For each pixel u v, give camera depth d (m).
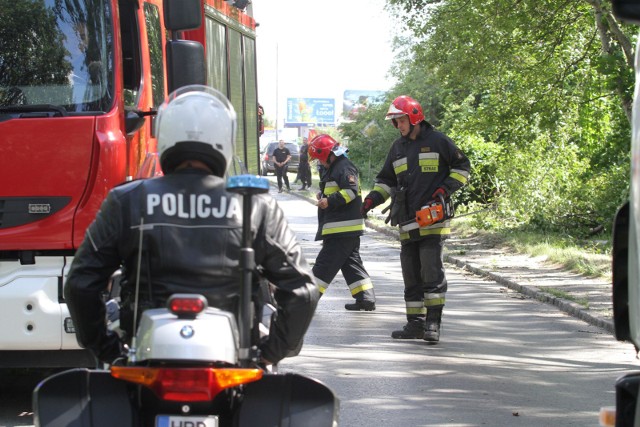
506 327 11.16
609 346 10.09
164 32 8.20
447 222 9.84
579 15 20.58
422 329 10.12
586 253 18.09
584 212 22.84
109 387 3.97
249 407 3.98
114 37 6.79
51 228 6.43
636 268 3.88
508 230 22.53
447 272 17.00
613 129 22.95
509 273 15.85
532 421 7.00
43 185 6.46
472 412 7.22
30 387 7.92
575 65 21.30
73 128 6.50
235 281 4.02
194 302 3.72
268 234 4.07
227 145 4.21
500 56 21.39
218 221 4.01
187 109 4.15
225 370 3.72
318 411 3.98
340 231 11.05
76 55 6.76
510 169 22.64
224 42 10.88
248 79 12.33
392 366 8.79
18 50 6.75
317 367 8.69
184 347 3.71
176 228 3.98
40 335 6.41
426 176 9.77
